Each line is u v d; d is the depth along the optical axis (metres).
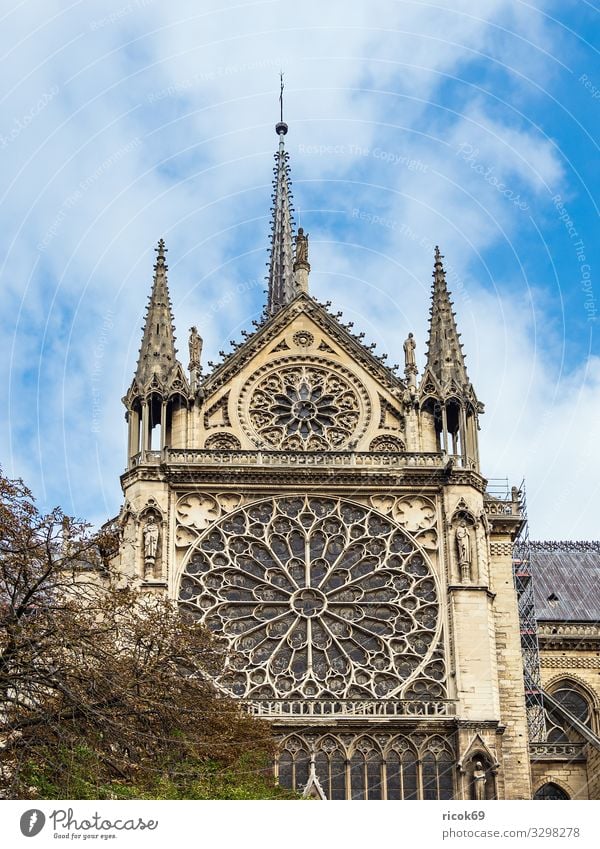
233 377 80.81
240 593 74.25
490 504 79.00
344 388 81.06
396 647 73.44
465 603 74.12
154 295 82.75
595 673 91.31
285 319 82.25
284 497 76.50
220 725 59.44
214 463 76.38
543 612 95.88
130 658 55.94
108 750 51.97
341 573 75.00
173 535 75.31
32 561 52.31
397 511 76.50
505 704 74.44
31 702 51.53
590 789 78.50
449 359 80.88
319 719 70.31
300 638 73.31
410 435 79.56
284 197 126.06
